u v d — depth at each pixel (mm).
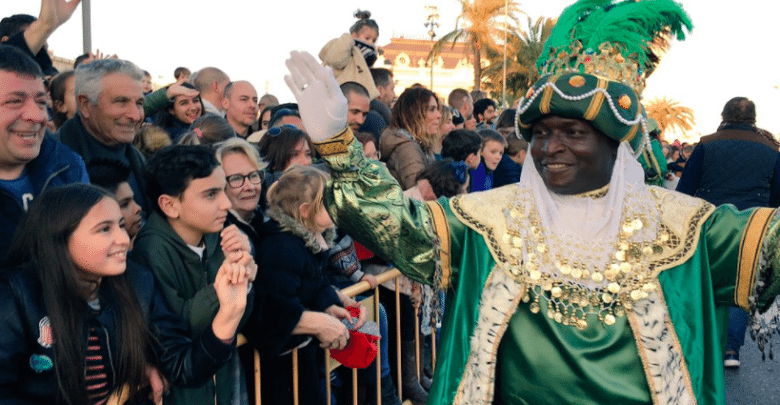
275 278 2564
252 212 2883
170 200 2236
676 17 1730
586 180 1642
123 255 1868
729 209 1676
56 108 3602
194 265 2270
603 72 1624
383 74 6430
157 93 3990
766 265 1596
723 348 1697
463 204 1724
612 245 1637
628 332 1602
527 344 1627
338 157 1558
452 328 1686
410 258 1680
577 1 1749
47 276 1747
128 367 1882
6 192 2244
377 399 3301
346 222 1638
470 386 1637
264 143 3572
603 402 1581
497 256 1656
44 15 2922
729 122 5180
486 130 5383
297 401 2719
